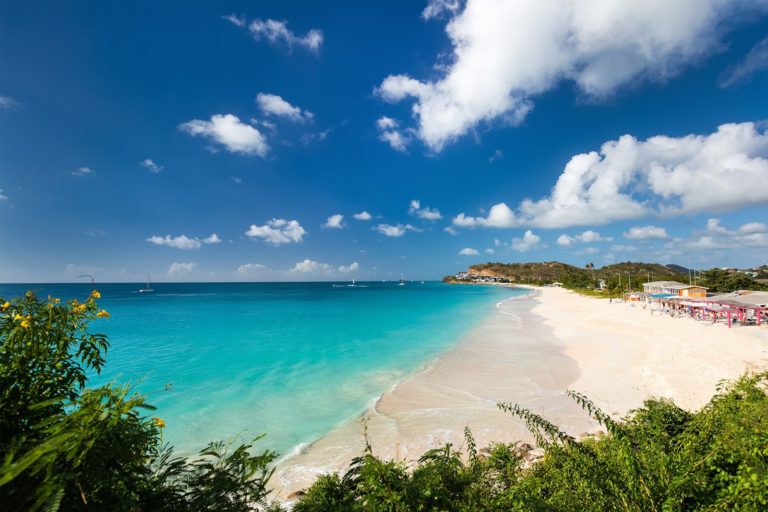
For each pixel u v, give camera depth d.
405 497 3.62
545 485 4.16
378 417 14.35
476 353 25.97
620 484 3.71
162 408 15.35
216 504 2.80
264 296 110.56
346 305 73.62
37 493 1.90
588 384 17.55
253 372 21.22
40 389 2.69
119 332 37.16
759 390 5.48
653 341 26.89
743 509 2.91
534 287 195.12
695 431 4.73
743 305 32.72
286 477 10.07
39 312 2.93
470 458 5.64
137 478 2.58
